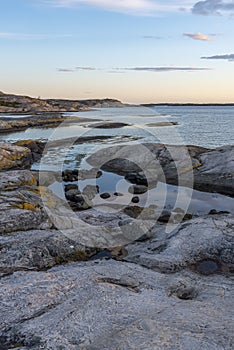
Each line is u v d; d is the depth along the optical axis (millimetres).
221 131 70312
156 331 7473
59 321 8070
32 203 17141
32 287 9711
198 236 14102
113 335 7402
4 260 12156
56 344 7203
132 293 9688
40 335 7582
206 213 20438
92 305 8766
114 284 10148
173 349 6762
